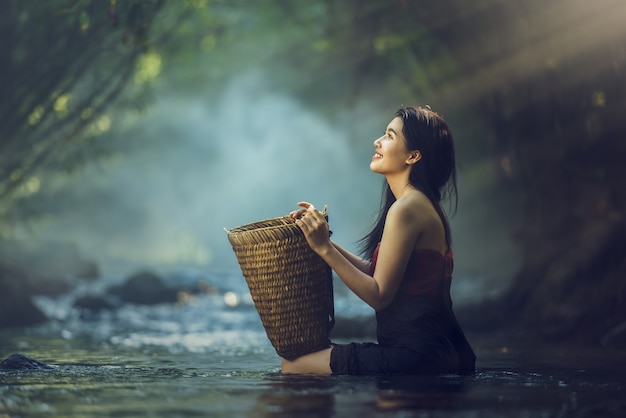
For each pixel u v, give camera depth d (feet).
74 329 44.37
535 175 38.78
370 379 17.08
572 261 36.01
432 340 18.31
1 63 44.93
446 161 19.36
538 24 37.14
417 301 18.44
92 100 50.62
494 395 14.73
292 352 18.26
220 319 51.90
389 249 18.34
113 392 15.16
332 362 18.07
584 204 37.11
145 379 17.42
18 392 15.20
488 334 36.19
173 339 34.83
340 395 14.70
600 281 35.04
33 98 47.44
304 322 18.16
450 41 42.19
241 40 113.19
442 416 12.46
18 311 48.60
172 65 111.75
